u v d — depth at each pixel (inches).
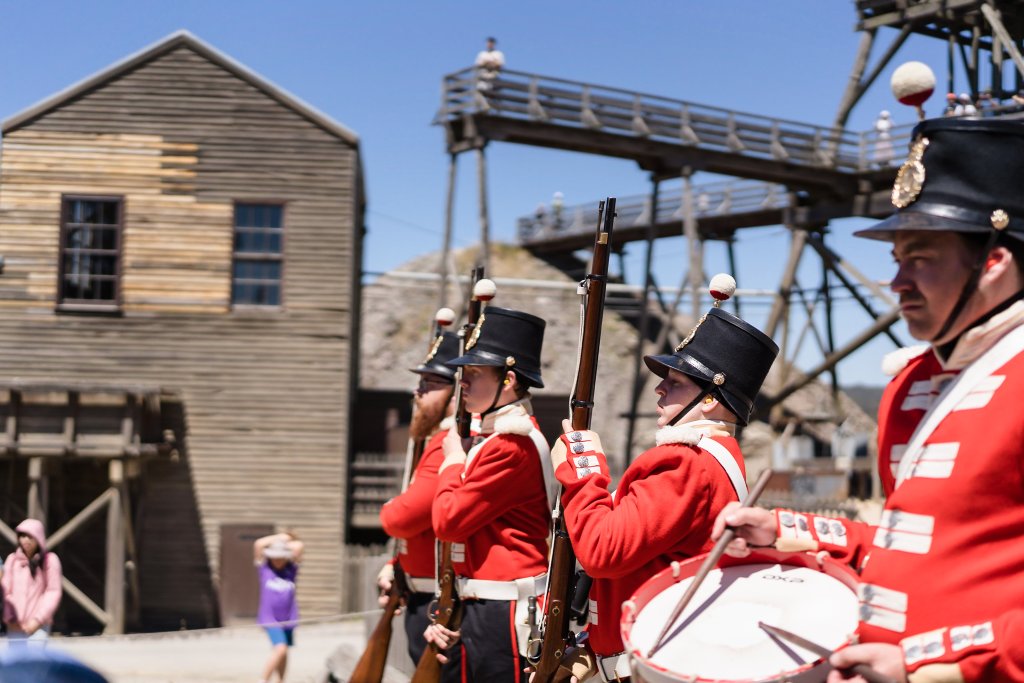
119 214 701.9
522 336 175.9
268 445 698.2
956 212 78.3
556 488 166.2
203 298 703.7
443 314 229.3
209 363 700.7
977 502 76.1
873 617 80.2
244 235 710.5
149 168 706.2
